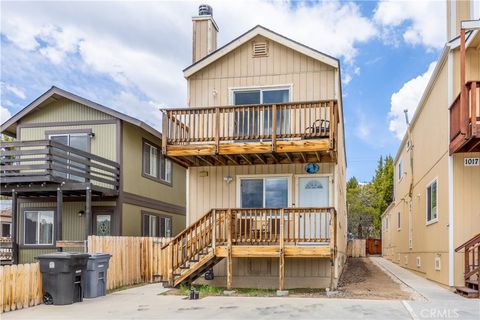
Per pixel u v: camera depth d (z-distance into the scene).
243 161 13.55
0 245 20.27
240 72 14.27
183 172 24.64
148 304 10.09
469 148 11.87
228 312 9.00
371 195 48.94
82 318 8.49
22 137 18.55
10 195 17.73
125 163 17.92
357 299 10.59
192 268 12.41
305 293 11.83
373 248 40.88
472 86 10.89
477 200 12.30
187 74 14.47
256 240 12.15
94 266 11.26
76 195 17.22
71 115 18.23
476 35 11.88
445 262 12.77
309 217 12.12
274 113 12.31
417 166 18.47
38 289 10.06
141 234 18.98
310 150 11.98
